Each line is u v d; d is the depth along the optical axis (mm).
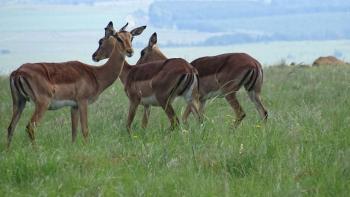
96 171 25781
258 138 28781
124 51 35938
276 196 22766
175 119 35031
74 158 27391
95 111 42781
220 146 27828
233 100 38406
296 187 22859
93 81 35156
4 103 48219
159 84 35469
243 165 25828
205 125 31500
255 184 24000
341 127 30844
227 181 24156
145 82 35875
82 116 34281
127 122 36000
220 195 23094
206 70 38719
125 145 30281
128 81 36656
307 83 55125
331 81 54781
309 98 46125
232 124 34531
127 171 26031
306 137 29109
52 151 28953
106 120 38406
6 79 62094
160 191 23453
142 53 42031
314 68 68375
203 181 24141
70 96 33969
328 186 23266
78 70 34469
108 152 28547
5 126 39875
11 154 28469
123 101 48062
